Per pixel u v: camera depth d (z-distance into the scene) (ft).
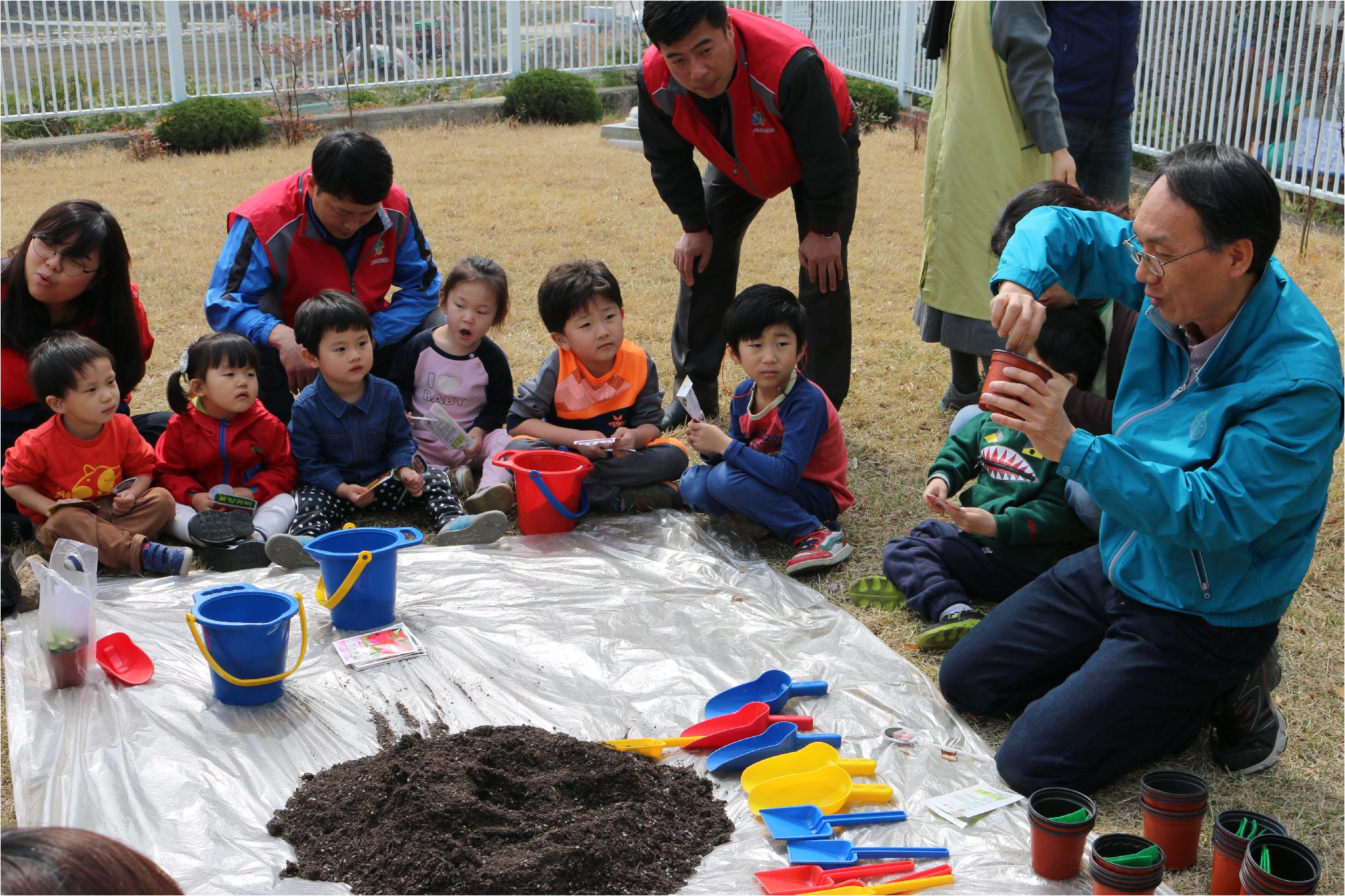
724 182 16.65
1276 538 8.76
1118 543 9.59
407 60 49.98
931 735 9.91
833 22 52.24
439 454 15.56
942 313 16.90
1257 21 30.68
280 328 15.02
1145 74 34.42
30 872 3.35
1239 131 31.71
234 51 47.39
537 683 10.61
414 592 12.39
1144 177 34.68
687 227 16.51
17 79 42.86
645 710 10.21
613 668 10.89
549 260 26.08
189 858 8.09
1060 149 15.51
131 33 44.14
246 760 9.34
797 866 7.93
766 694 10.28
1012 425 8.38
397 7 49.29
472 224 29.27
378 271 16.47
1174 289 8.25
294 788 9.05
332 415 14.43
